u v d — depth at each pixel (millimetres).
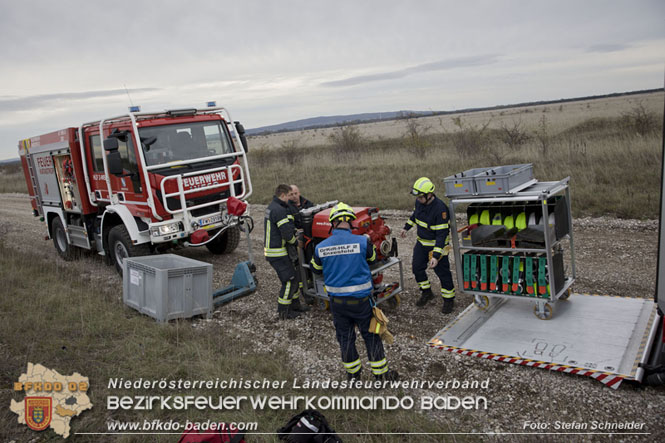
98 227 8719
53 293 6969
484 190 4863
